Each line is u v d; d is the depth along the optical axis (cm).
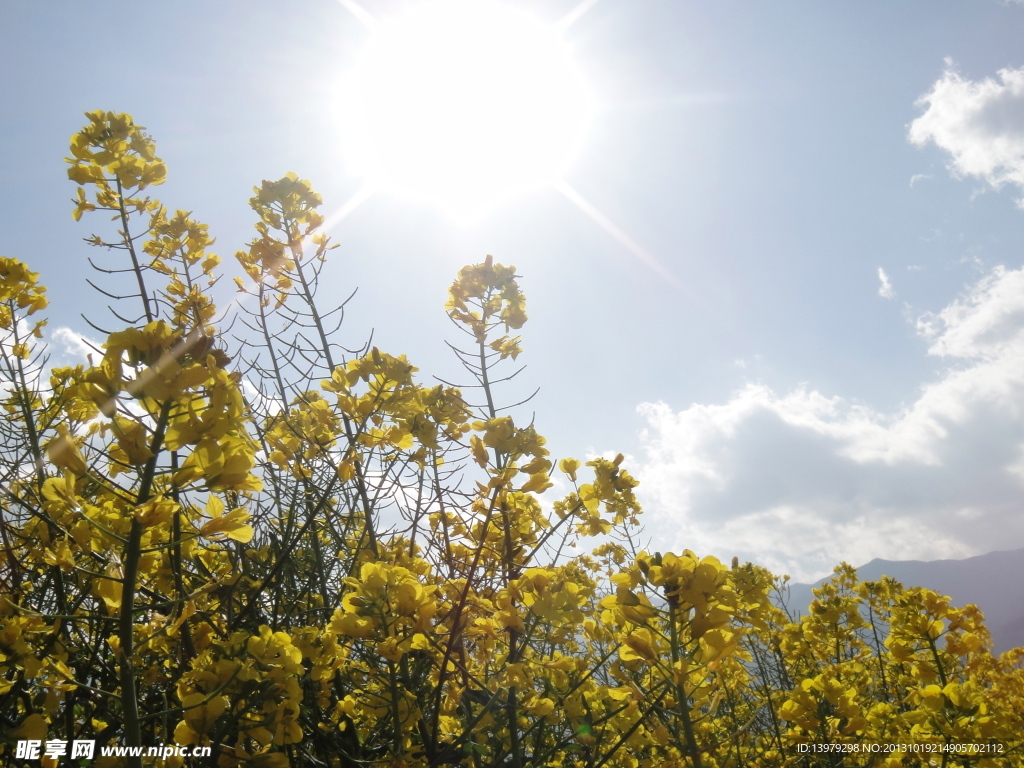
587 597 337
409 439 379
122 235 404
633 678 321
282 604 373
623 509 390
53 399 384
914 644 448
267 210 477
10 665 203
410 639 264
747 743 459
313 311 458
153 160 422
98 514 207
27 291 410
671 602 250
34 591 298
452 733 354
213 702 208
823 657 566
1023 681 561
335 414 407
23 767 206
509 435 344
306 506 403
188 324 414
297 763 303
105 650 302
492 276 442
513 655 324
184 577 305
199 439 182
